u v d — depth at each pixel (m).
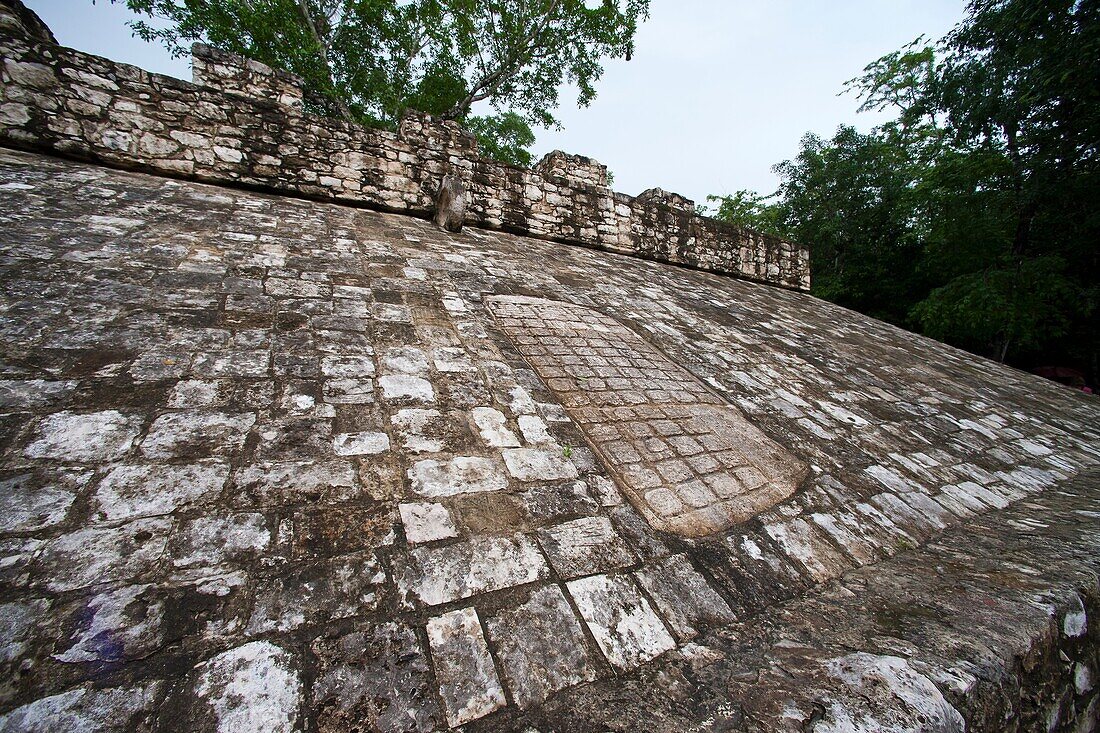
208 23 9.78
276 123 5.15
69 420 1.71
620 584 1.67
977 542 2.49
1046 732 1.62
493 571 1.57
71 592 1.21
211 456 1.72
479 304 3.67
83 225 3.15
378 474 1.85
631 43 13.55
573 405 2.75
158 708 1.04
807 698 1.24
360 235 4.48
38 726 0.96
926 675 1.32
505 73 13.37
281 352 2.44
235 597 1.30
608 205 7.61
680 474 2.42
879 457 3.30
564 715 1.22
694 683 1.36
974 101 10.83
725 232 9.17
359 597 1.38
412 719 1.13
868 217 15.83
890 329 8.99
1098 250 10.41
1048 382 8.06
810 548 2.15
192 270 2.99
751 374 4.11
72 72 4.24
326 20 11.80
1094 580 2.06
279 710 1.08
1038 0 8.98
